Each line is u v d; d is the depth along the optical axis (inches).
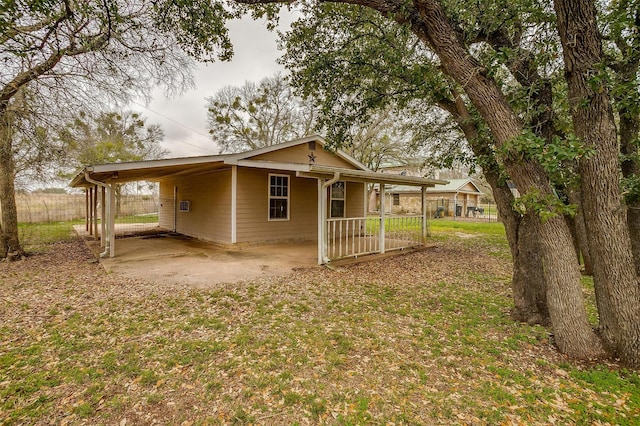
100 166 241.4
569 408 89.3
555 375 107.1
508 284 227.6
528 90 138.9
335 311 163.2
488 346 127.0
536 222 123.3
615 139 108.9
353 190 473.7
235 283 208.1
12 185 301.6
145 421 81.3
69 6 156.9
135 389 94.1
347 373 105.4
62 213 727.1
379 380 102.0
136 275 227.9
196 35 202.2
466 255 339.3
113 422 80.7
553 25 133.9
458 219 929.5
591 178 110.4
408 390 96.9
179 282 209.8
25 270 247.4
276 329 138.3
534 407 89.5
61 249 357.1
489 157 159.6
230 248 347.6
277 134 964.6
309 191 420.2
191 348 118.9
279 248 351.9
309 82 227.8
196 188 431.5
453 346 127.0
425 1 121.1
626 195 135.7
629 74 126.9
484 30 159.5
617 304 111.0
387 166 983.0
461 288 215.6
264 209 375.2
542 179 116.8
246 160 329.1
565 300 120.0
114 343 122.6
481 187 1275.8
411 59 209.9
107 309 159.5
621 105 115.0
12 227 301.4
